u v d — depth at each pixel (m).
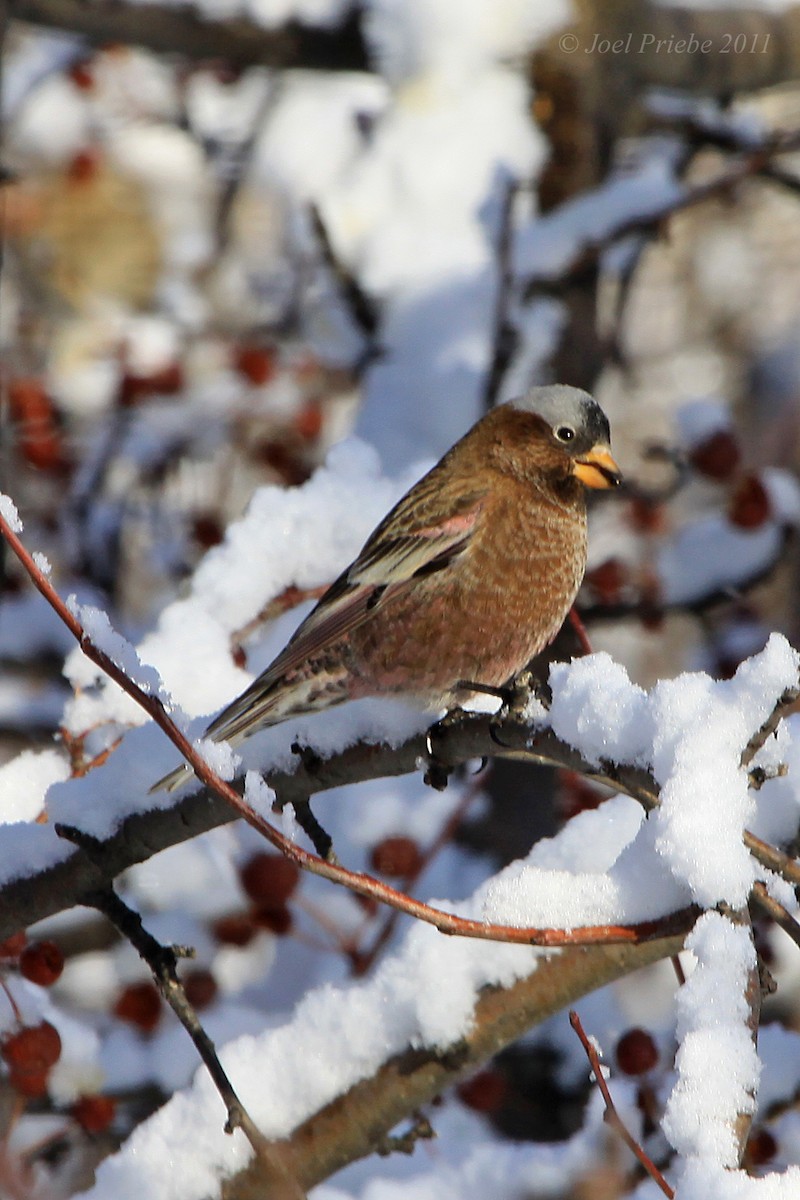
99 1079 9.07
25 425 13.66
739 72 13.53
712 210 21.09
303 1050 6.79
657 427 20.83
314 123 15.98
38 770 7.97
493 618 8.77
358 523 9.05
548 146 13.15
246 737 7.95
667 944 6.66
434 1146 9.41
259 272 17.19
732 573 12.56
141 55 16.39
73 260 18.47
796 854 6.21
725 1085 4.56
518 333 12.14
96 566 14.43
